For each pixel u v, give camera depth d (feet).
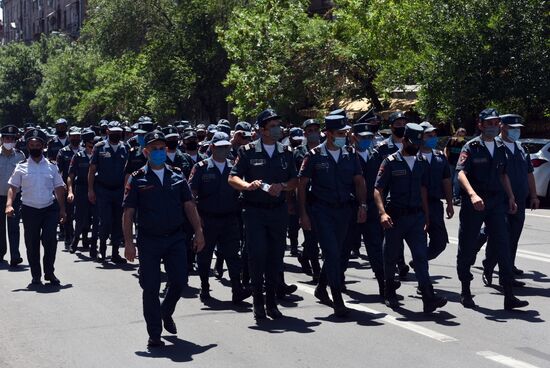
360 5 88.22
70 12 257.55
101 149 40.34
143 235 24.02
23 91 216.33
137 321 27.35
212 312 28.71
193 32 123.44
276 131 27.02
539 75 73.41
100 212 40.29
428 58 77.15
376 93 95.14
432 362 21.89
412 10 79.20
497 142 28.76
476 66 74.79
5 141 40.11
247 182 27.22
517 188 31.27
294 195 29.40
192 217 24.82
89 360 22.62
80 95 167.22
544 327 25.79
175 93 125.08
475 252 28.96
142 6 126.11
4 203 40.45
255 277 27.35
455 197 64.23
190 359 22.57
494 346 23.53
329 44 93.20
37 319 27.73
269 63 94.79
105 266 39.52
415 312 28.09
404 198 27.76
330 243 27.45
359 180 28.14
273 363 22.03
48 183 34.30
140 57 127.54
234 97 101.09
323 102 97.09
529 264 37.52
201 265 30.66
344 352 23.03
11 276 36.68
